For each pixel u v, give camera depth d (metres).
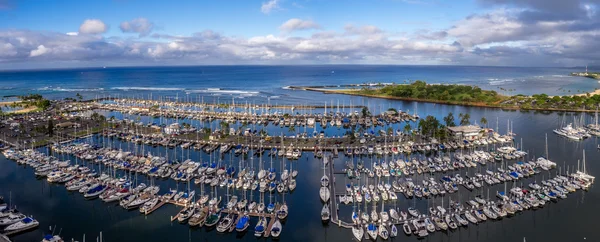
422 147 183.25
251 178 139.50
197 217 108.62
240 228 103.81
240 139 199.88
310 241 100.75
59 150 175.12
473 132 199.12
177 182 140.38
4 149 181.62
